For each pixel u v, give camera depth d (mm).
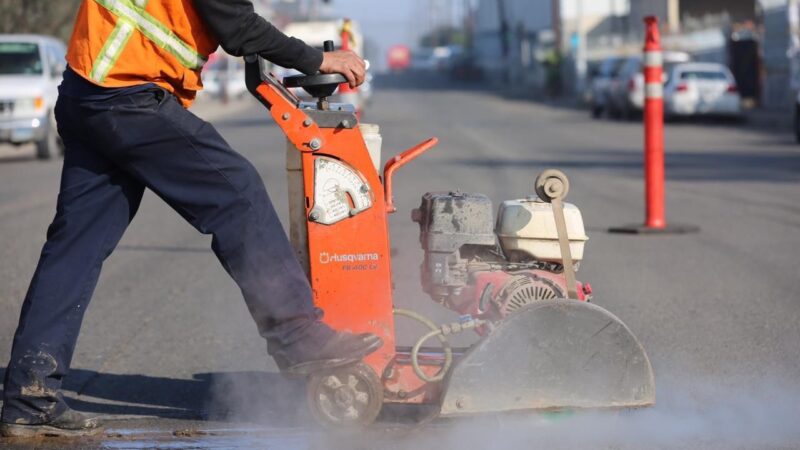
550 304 8539
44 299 8719
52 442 8883
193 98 8703
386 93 136375
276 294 8453
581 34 116875
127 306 15141
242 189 8453
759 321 13570
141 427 9328
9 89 45312
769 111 72688
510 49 191375
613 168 36469
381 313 8672
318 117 8438
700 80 65000
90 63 8180
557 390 8594
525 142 50500
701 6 115875
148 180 8492
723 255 18766
